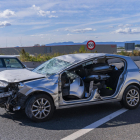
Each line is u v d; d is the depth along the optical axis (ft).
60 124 14.44
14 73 16.85
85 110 18.25
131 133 12.93
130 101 18.53
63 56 18.93
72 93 16.31
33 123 14.55
